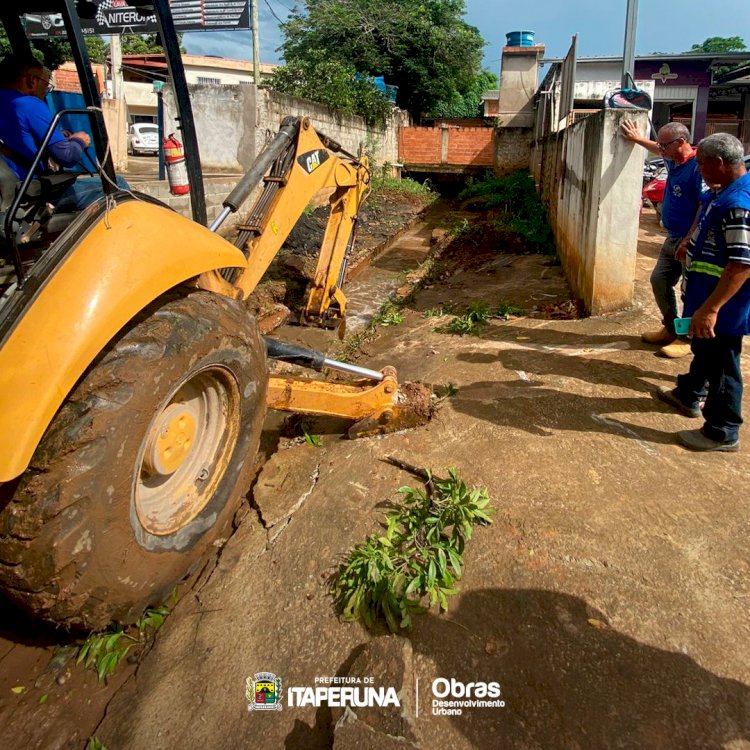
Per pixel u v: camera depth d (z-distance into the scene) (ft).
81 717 8.26
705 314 10.84
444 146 70.03
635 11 24.00
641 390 14.30
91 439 7.30
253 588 9.57
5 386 6.96
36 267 7.84
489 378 15.48
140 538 8.39
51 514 7.04
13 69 9.41
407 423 13.20
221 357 9.34
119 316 7.59
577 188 22.90
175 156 27.27
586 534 9.65
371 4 82.43
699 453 11.83
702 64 73.51
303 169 16.93
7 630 9.61
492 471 11.41
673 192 15.10
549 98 44.19
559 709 7.27
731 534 9.57
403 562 9.38
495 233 35.01
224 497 10.12
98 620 8.21
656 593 8.60
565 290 23.29
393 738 7.01
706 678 7.43
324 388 12.99
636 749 6.78
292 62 64.95
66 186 9.84
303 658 8.43
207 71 103.86
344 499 11.04
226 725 7.79
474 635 8.29
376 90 62.69
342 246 21.58
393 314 23.13
